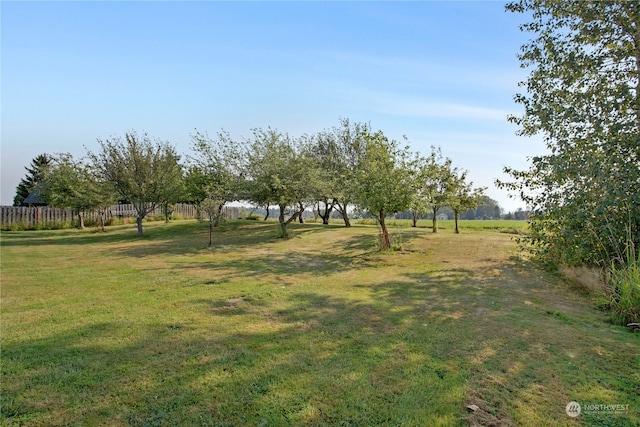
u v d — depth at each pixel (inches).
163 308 206.8
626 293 187.3
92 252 468.1
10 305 212.2
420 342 154.4
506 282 283.4
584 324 182.4
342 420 97.4
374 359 136.4
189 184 780.6
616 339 160.2
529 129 317.1
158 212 1077.8
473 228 867.4
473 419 98.6
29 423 96.0
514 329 172.6
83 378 120.6
